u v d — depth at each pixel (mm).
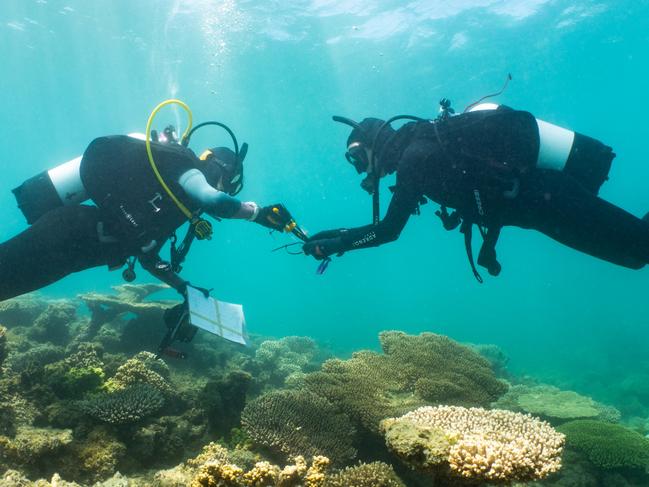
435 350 5949
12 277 3799
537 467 2512
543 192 3590
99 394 4492
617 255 3846
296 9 26859
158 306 7773
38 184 4168
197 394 5223
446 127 3654
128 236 3875
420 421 3070
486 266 3859
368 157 4008
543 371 18625
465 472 2395
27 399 4172
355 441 4496
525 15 28156
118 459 3820
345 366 5453
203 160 4230
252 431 4062
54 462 3611
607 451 5184
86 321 9758
